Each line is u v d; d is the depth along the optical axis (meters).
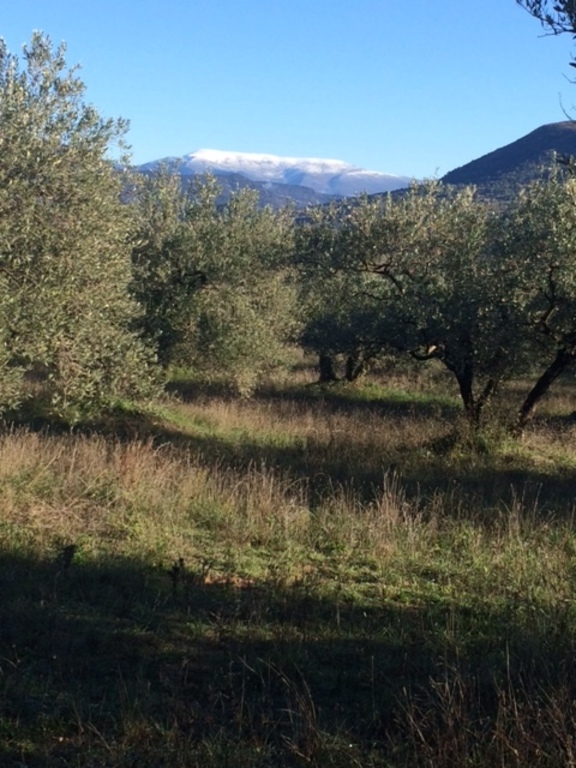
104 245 9.12
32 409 15.27
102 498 9.20
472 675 5.02
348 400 22.30
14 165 8.20
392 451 13.91
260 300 18.53
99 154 8.94
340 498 9.47
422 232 15.70
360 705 4.75
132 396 10.14
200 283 17.59
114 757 4.05
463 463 13.31
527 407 15.05
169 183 21.03
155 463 10.28
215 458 12.66
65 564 6.75
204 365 18.22
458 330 14.18
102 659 5.29
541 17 6.28
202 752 4.07
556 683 4.76
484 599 6.69
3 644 5.35
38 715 4.41
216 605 6.36
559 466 13.63
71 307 8.81
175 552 7.73
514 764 3.87
